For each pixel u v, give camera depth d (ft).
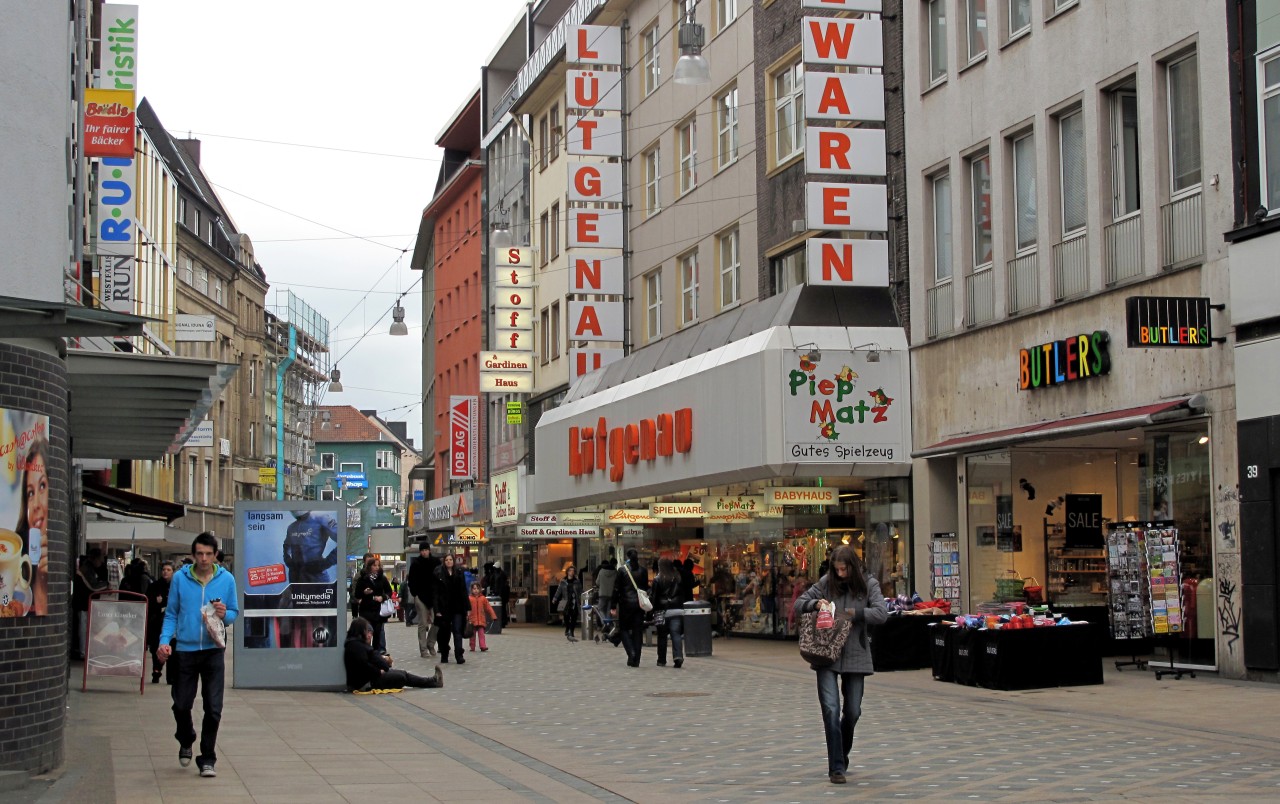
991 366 77.20
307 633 66.44
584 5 140.77
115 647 64.95
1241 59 59.52
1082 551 74.18
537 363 167.22
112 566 126.21
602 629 106.73
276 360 307.37
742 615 106.22
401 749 43.68
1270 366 57.11
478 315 207.82
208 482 240.53
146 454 74.13
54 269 38.22
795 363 83.66
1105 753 39.09
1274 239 57.06
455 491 215.10
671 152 122.21
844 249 84.89
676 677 70.13
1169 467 64.23
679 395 98.12
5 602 35.88
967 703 53.83
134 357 45.70
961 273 80.53
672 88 122.42
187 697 37.91
